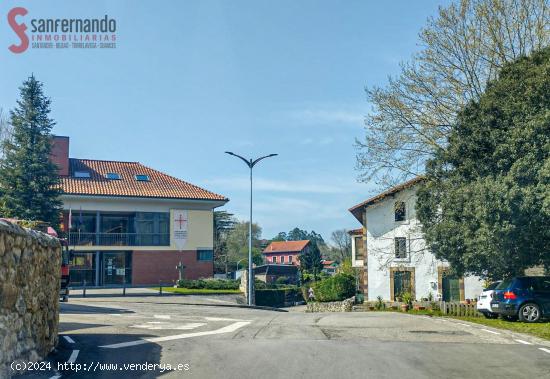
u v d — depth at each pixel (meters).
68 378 8.42
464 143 23.22
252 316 20.02
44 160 41.62
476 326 15.74
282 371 9.02
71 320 16.14
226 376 8.64
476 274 24.11
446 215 23.80
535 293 18.75
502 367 9.73
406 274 38.91
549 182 19.25
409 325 15.81
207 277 50.06
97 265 46.97
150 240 48.72
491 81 24.11
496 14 27.92
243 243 93.88
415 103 29.75
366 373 8.97
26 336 8.91
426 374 9.03
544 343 12.70
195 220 50.47
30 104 41.62
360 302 40.81
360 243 49.78
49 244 10.52
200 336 12.98
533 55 22.56
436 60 29.08
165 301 33.25
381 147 30.02
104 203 47.34
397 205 36.12
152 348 11.07
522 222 19.62
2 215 39.75
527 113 20.94
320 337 13.04
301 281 73.88
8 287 8.12
